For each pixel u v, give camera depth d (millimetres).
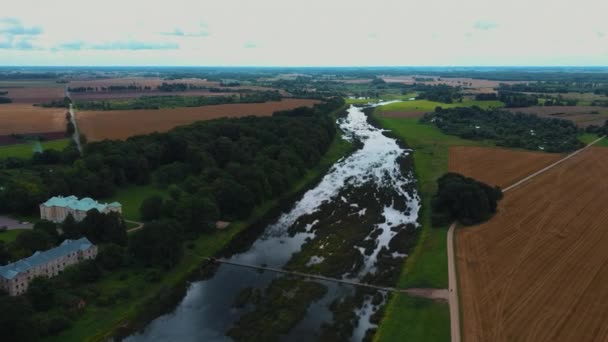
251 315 99812
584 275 106562
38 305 93750
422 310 97875
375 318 98250
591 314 91188
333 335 92500
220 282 114562
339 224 152125
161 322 97188
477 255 119562
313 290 110188
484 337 86125
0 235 128125
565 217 143125
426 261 119812
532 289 101500
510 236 130000
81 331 90875
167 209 141750
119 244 123125
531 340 84188
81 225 123125
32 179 159000
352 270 120438
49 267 104500
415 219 155125
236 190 153500
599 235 128625
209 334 93062
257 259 127312
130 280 110062
